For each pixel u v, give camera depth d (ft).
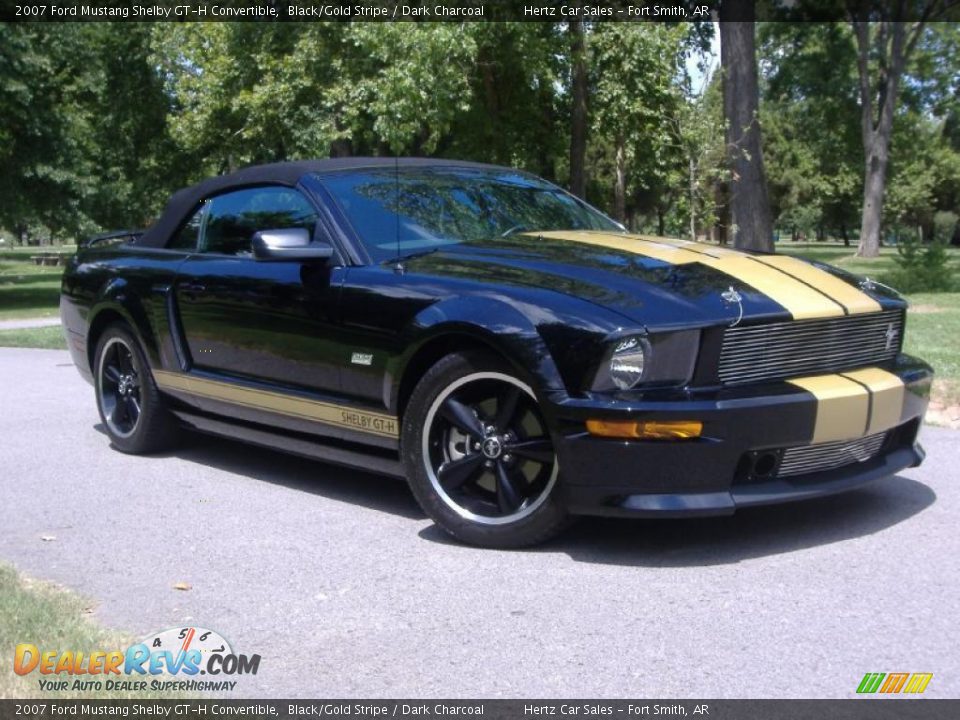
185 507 16.58
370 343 14.84
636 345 12.53
